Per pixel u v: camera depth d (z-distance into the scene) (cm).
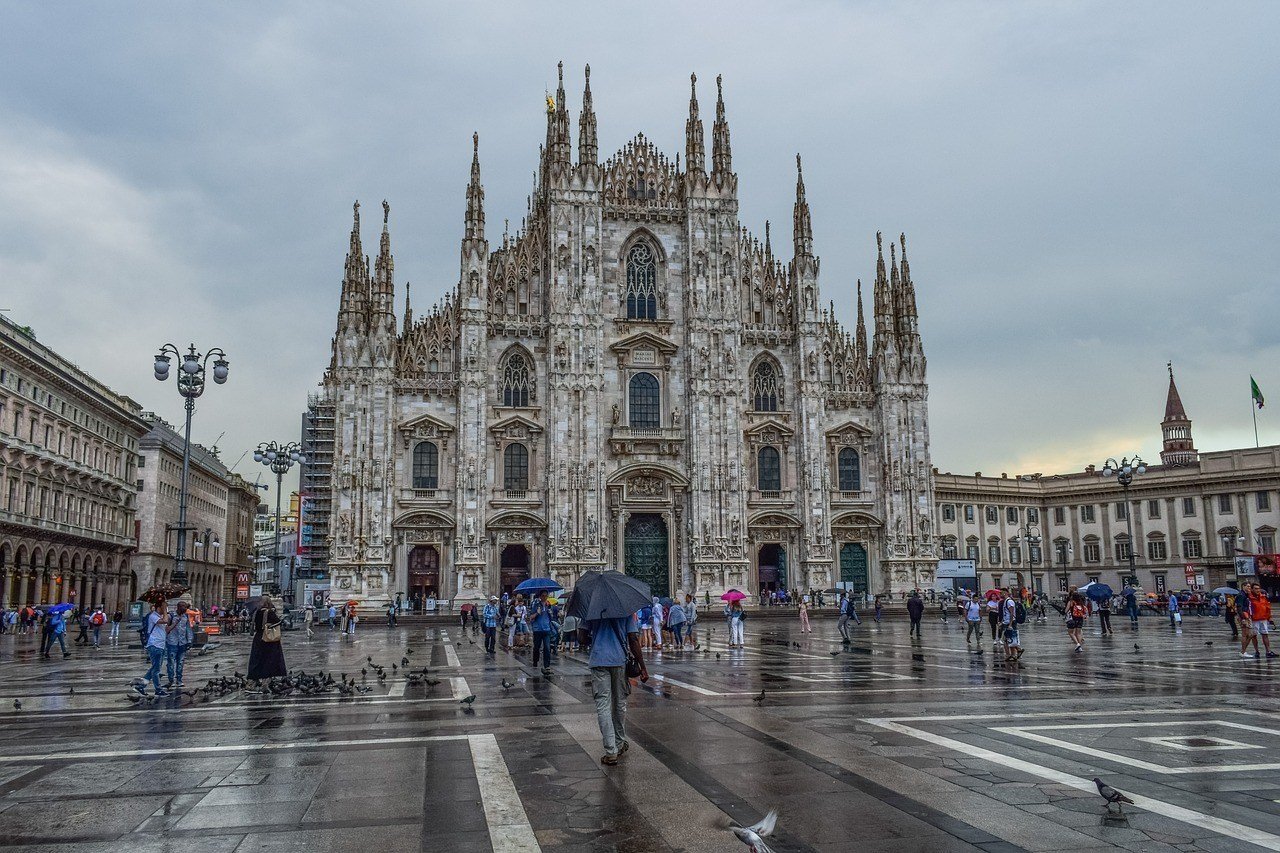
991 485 12331
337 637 5753
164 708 2131
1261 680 2595
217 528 15838
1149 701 2108
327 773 1356
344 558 8075
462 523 8244
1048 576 12638
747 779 1289
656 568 8819
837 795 1192
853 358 9462
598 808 1146
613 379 8856
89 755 1507
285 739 1655
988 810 1113
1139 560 11906
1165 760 1397
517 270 8894
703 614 7919
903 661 3356
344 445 8225
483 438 8431
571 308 8669
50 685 2780
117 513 11050
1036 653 3697
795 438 9119
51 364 8806
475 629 6312
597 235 8831
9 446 7956
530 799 1192
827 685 2500
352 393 8275
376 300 8425
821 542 8900
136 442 11781
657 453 8812
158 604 2486
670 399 8925
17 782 1310
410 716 1948
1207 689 2362
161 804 1180
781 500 9025
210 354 4688
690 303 8950
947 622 7156
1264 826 1038
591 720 1867
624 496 8706
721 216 9131
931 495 9200
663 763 1404
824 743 1555
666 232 9175
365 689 2486
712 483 8756
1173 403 15362
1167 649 3875
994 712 1923
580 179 8881
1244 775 1292
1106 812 1093
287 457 6288
